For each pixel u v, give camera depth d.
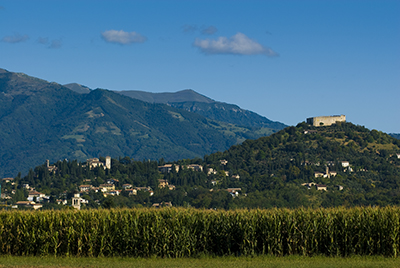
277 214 49.31
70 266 41.75
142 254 48.38
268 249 47.59
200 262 44.38
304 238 47.59
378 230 46.66
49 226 49.06
